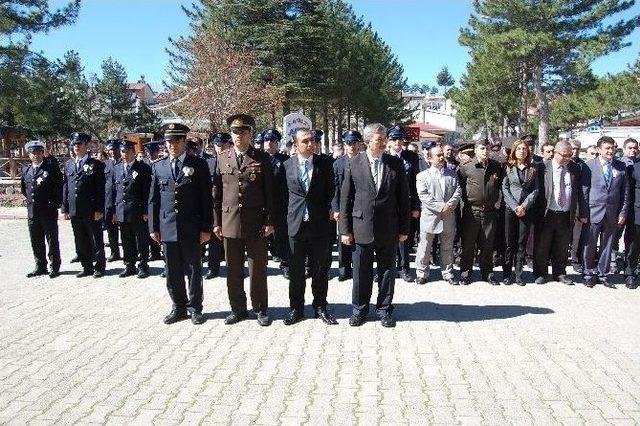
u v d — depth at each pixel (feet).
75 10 69.36
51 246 27.02
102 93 168.35
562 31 94.07
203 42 89.30
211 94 84.64
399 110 153.28
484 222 24.80
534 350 16.89
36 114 72.23
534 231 25.34
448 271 25.63
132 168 26.48
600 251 24.95
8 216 52.70
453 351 16.84
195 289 19.75
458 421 12.62
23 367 15.85
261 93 88.53
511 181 24.68
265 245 19.52
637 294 23.40
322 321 19.89
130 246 27.12
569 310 20.98
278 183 20.29
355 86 122.31
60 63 73.61
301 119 37.22
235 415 12.97
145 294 23.70
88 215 26.43
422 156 31.63
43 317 20.47
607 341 17.65
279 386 14.49
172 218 19.48
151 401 13.70
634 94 95.04
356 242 19.04
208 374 15.28
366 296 19.39
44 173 26.55
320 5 98.94
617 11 93.09
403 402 13.56
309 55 98.89
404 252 25.86
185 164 19.65
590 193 24.53
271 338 18.13
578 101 100.07
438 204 24.58
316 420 12.71
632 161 27.43
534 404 13.43
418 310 21.12
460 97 125.29
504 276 25.41
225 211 19.21
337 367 15.69
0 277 27.12
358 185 18.94
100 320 20.12
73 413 13.12
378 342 17.67
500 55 97.40
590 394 13.96
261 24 94.84
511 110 117.80
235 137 19.29
